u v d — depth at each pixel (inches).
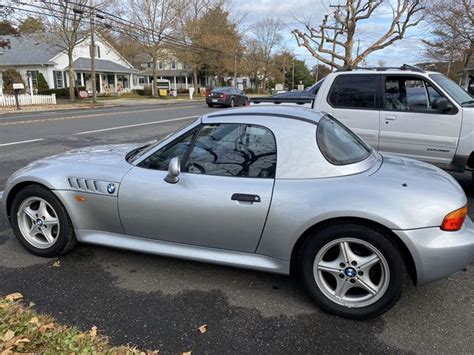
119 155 145.9
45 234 141.9
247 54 2817.4
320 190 109.3
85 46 1510.8
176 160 118.6
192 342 99.4
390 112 232.4
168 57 1798.7
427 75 225.0
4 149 359.3
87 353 89.9
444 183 112.5
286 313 112.7
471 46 1020.5
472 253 104.6
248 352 96.5
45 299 116.9
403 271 104.7
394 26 671.8
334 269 110.3
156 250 129.8
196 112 855.7
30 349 89.8
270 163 116.3
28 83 1448.1
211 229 119.6
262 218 112.9
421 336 103.0
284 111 127.1
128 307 114.0
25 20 1158.3
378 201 104.2
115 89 1820.9
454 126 216.5
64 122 600.7
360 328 106.3
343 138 127.8
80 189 133.4
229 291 123.6
